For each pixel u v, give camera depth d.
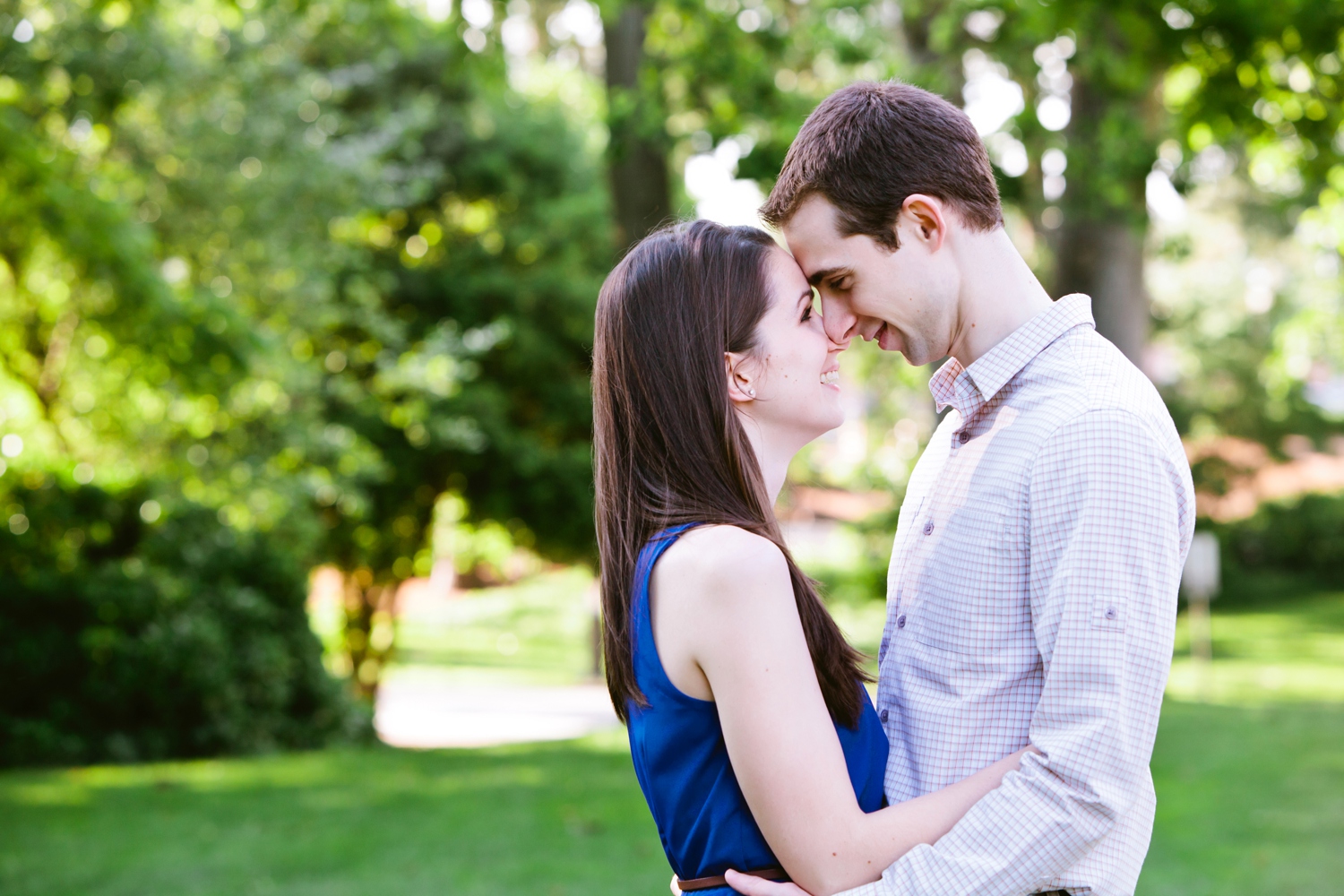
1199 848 5.77
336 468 13.08
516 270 16.52
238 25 11.08
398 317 16.02
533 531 16.70
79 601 9.48
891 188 1.68
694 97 7.73
